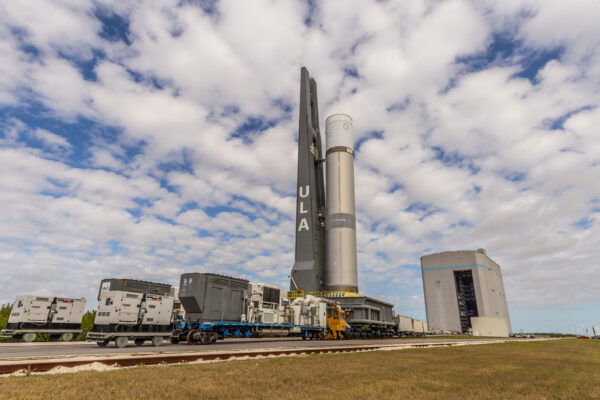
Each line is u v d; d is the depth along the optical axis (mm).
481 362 21672
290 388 11508
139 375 12883
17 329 32125
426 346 39750
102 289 29172
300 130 101188
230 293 36938
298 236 92625
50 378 11875
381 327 80312
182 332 32250
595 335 175625
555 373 17547
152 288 32188
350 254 91625
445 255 179250
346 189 97188
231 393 10461
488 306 165625
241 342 35156
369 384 12555
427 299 178125
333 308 56375
